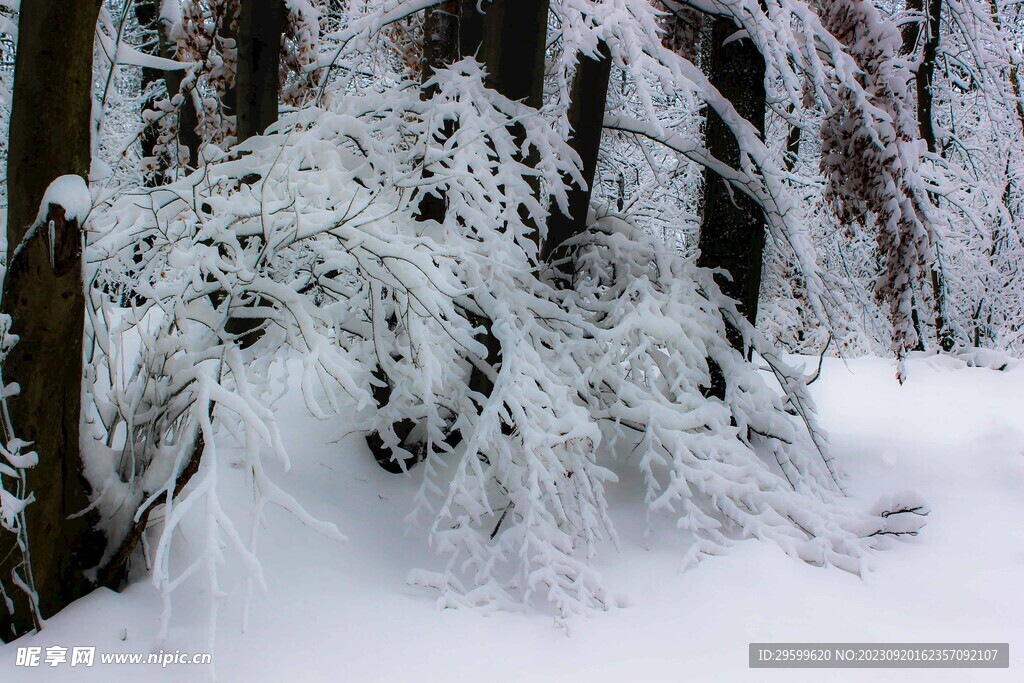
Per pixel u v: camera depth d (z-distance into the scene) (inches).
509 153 179.0
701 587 150.3
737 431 187.2
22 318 116.3
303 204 149.2
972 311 527.5
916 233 225.5
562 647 128.3
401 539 165.8
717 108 207.5
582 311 215.5
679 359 195.2
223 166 166.4
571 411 164.6
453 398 173.2
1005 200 521.0
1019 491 214.8
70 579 126.5
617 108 298.5
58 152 115.7
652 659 125.7
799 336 568.4
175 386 126.1
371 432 186.2
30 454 115.6
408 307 143.8
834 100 223.6
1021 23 496.4
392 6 202.8
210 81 210.1
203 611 127.3
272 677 112.3
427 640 126.2
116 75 172.1
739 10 196.5
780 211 213.9
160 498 128.6
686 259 216.4
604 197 419.8
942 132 433.4
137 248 157.4
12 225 117.2
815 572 160.1
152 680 109.7
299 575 141.5
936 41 412.2
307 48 204.1
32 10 111.7
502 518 164.7
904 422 288.5
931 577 160.9
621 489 195.9
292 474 173.5
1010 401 315.6
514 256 181.2
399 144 195.0
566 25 167.6
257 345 147.6
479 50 199.8
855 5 222.1
